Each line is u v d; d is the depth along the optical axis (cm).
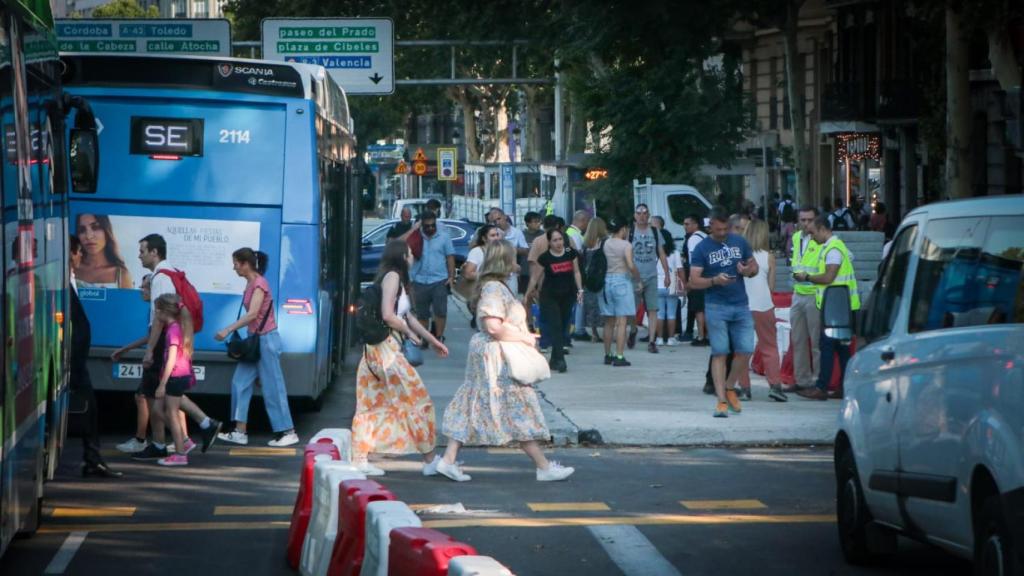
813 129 5584
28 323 859
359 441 1240
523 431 1219
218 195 1500
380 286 1245
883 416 827
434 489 1195
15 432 794
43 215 959
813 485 1222
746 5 3491
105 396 1759
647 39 3058
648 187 3403
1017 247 719
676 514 1088
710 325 1549
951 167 3209
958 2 2884
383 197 10244
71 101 1139
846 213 4462
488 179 6259
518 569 901
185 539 998
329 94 1709
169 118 1498
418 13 4000
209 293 1502
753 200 6056
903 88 4641
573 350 2317
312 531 868
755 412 1593
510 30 3834
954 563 916
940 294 773
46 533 1014
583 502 1136
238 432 1446
